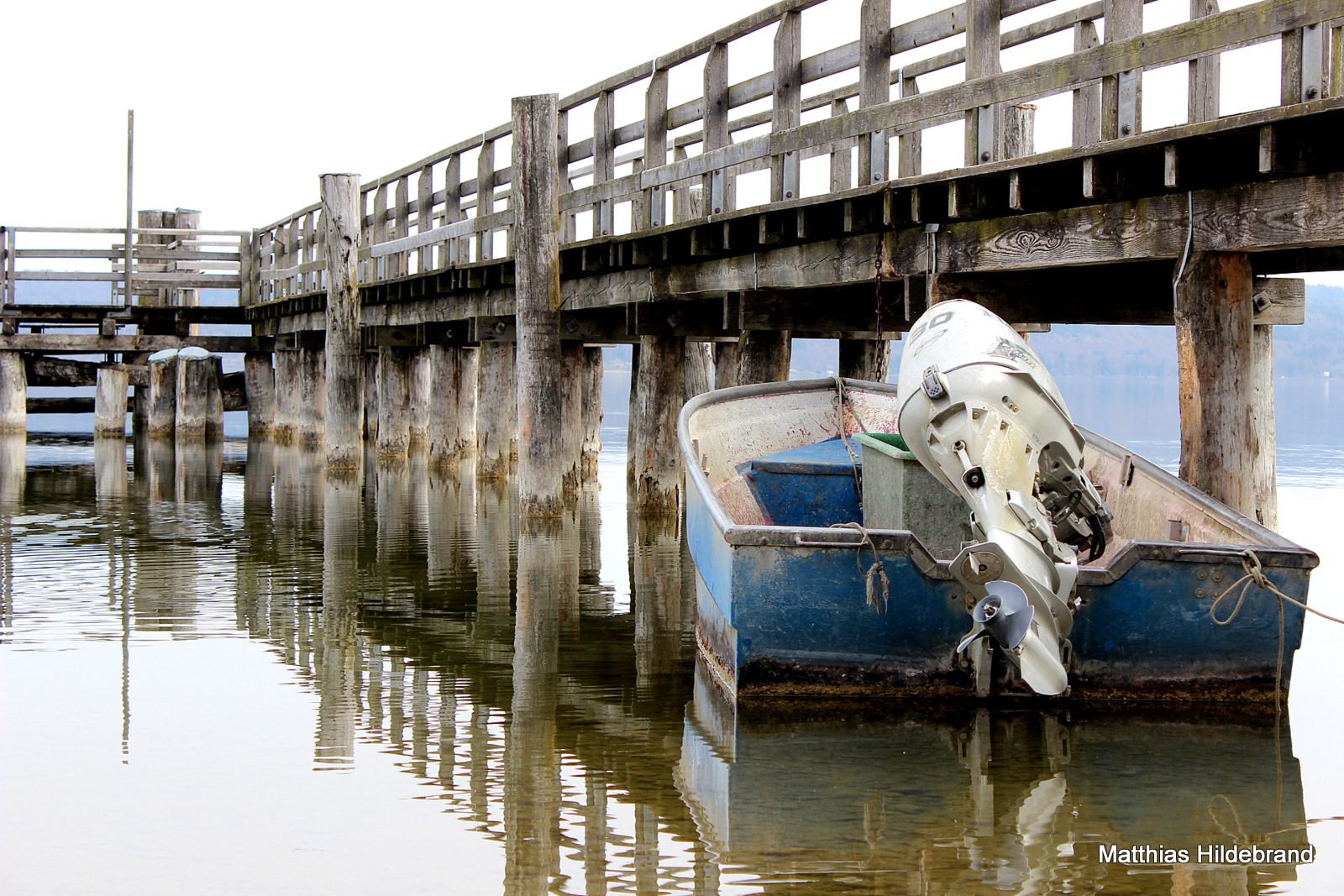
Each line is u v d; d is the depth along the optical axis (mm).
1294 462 21578
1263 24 6035
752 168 10023
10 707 6348
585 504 15039
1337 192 5941
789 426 9461
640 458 13031
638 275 12195
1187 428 6672
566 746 5781
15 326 23984
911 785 5211
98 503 14430
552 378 12336
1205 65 6500
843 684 6242
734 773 5355
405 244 17562
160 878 4355
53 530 12305
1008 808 4941
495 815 4930
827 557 6074
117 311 24766
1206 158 6570
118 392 24000
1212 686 6227
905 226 8516
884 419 9602
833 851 4539
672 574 10180
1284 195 6164
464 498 15242
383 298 18688
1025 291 8594
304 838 4695
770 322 10500
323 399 22500
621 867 4426
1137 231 6910
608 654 7578
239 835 4727
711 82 10570
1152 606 6078
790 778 5305
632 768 5473
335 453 17938
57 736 5887
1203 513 6516
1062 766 5430
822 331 10883
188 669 7098
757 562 6082
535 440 12414
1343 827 4754
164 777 5348
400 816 4914
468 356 21625
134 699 6512
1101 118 6910
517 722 6152
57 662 7219
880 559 6059
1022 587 5777
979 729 5945
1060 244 7383
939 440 6586
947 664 6188
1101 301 8961
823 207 9133
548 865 4445
